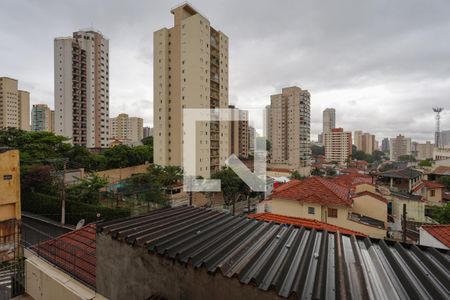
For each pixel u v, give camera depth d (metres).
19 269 6.92
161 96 40.84
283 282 3.22
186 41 38.59
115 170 37.59
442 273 3.48
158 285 3.99
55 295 5.45
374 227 14.05
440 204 26.27
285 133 69.81
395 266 3.76
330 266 3.76
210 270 3.46
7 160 14.98
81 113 54.12
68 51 51.25
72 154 35.06
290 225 5.54
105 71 58.28
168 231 4.80
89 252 6.59
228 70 46.84
